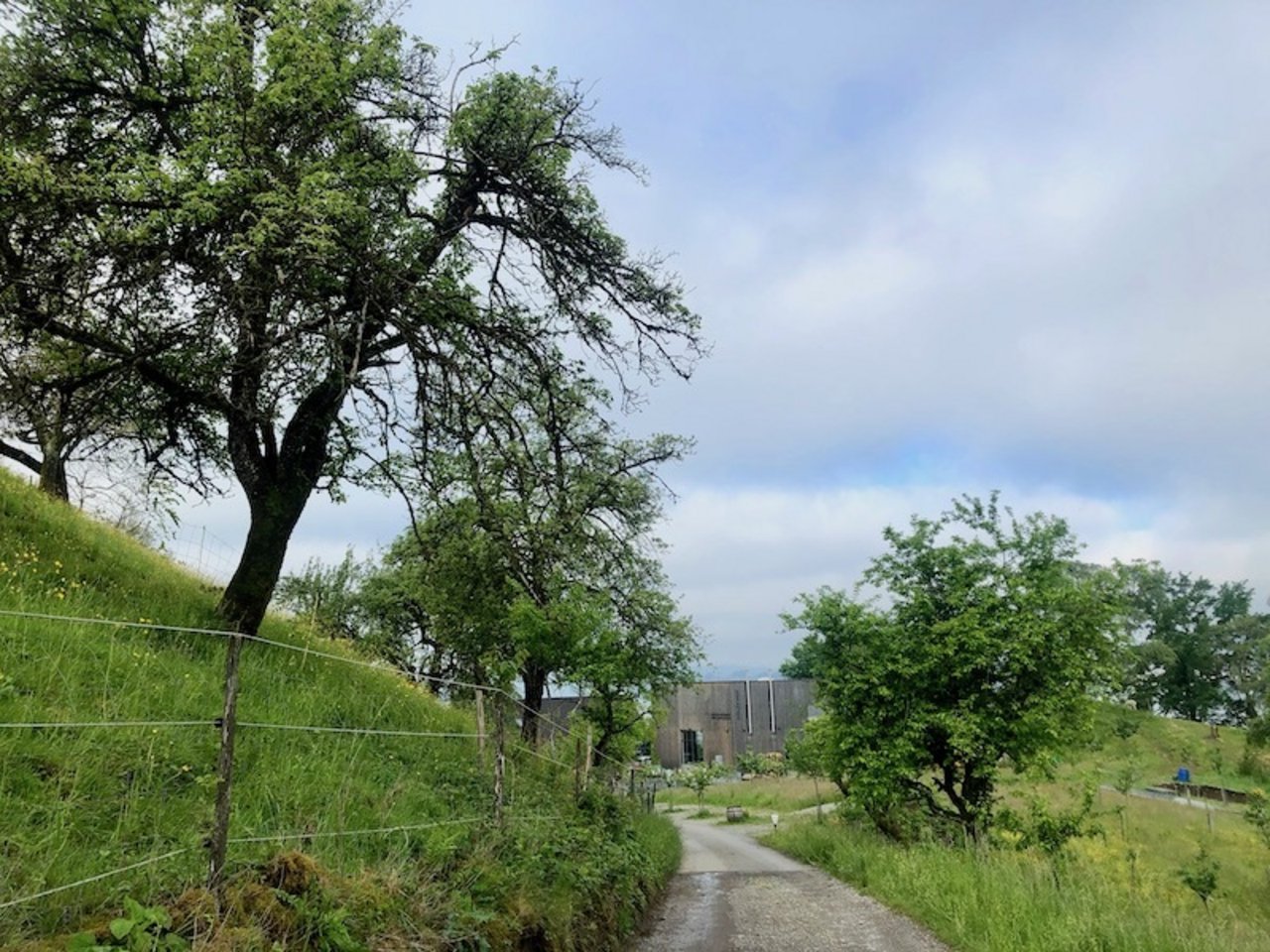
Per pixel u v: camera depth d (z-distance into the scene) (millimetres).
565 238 13328
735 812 40281
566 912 7457
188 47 11648
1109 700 18203
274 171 10562
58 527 13070
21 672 6551
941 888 11680
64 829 4582
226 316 9953
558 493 12445
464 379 11297
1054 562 18000
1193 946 8625
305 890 4613
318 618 26922
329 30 11930
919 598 18141
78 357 11344
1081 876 13055
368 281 10992
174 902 4031
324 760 7648
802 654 19766
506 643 16391
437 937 5191
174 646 9570
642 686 24562
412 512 12141
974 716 17000
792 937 10336
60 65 11578
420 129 12875
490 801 8898
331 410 12898
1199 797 36500
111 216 9602
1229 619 85812
